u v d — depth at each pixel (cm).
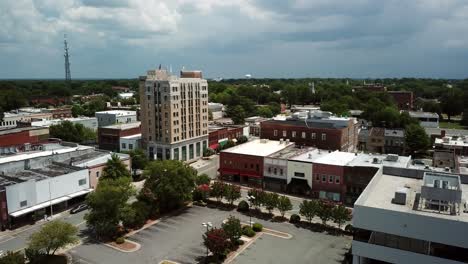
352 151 11838
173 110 10988
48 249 5278
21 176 7481
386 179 5431
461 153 10244
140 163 9994
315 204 6631
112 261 5409
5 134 10475
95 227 6162
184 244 5978
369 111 17612
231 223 5909
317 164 8169
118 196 6234
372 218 4084
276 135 11281
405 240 4081
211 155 12562
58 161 8806
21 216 6788
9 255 4884
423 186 4294
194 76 12556
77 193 7744
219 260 5409
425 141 12319
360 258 4316
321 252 5712
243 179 9319
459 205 4256
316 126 10888
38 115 16962
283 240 6131
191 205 7775
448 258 3828
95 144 13112
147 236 6275
